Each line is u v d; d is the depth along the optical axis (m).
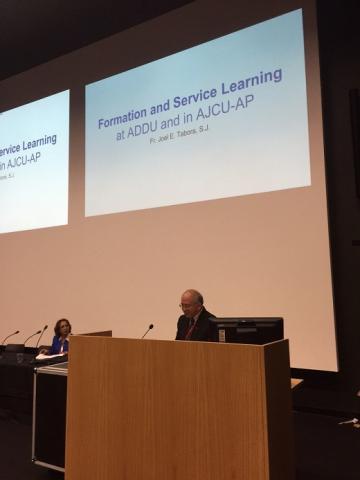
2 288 5.02
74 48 4.70
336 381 3.18
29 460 2.60
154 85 4.08
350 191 3.24
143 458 1.61
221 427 1.47
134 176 4.12
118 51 4.36
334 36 3.39
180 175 3.84
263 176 3.41
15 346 4.06
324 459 2.49
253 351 1.44
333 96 3.36
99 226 4.32
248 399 1.43
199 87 3.80
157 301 3.88
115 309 4.13
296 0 3.37
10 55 4.84
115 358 1.74
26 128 5.06
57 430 2.26
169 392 1.59
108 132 4.35
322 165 3.17
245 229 3.47
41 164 4.87
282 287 3.28
